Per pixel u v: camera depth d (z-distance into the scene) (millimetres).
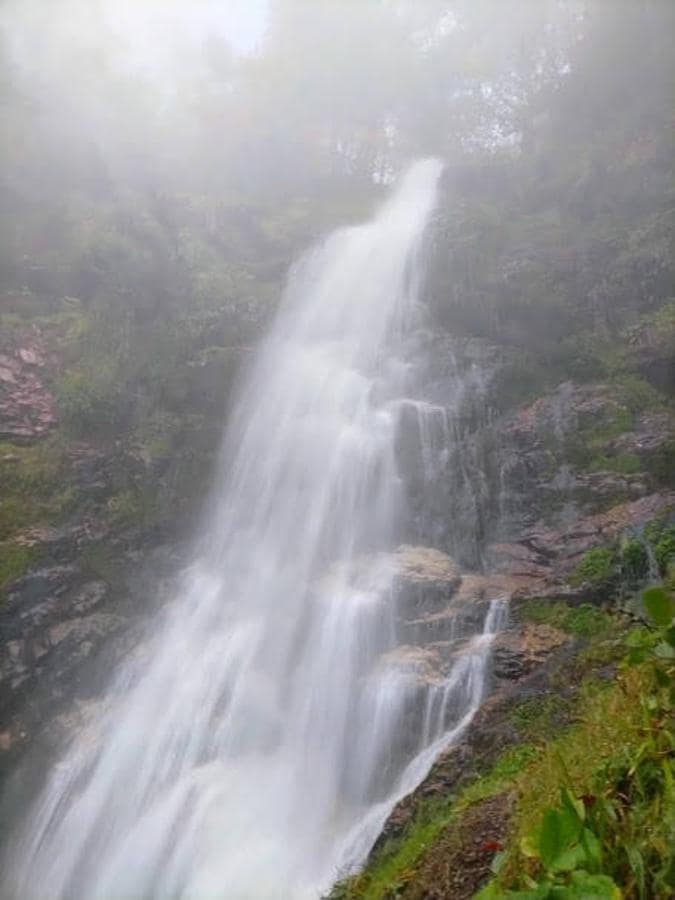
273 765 9594
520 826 3678
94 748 10320
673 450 12266
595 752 3654
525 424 13820
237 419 15234
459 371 15234
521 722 7016
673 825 2490
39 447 13656
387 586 10883
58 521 12578
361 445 14117
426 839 5266
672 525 10477
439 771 7039
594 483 12188
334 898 5691
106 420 14172
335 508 13570
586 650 8188
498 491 12844
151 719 10594
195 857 8570
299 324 17953
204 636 11688
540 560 11289
